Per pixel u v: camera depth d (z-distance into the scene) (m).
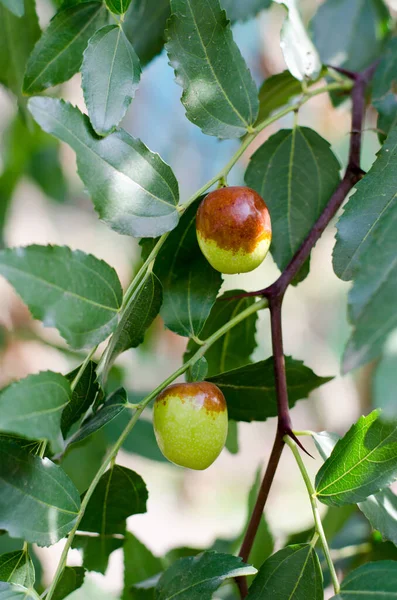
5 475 0.52
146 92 1.53
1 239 0.87
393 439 0.54
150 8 0.63
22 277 0.50
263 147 0.61
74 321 0.51
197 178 1.63
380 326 0.47
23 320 0.91
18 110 0.63
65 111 0.53
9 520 0.52
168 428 0.55
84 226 1.26
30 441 0.54
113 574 0.86
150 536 1.61
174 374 0.56
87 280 0.52
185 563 0.54
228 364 0.62
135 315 0.55
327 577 0.65
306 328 1.88
